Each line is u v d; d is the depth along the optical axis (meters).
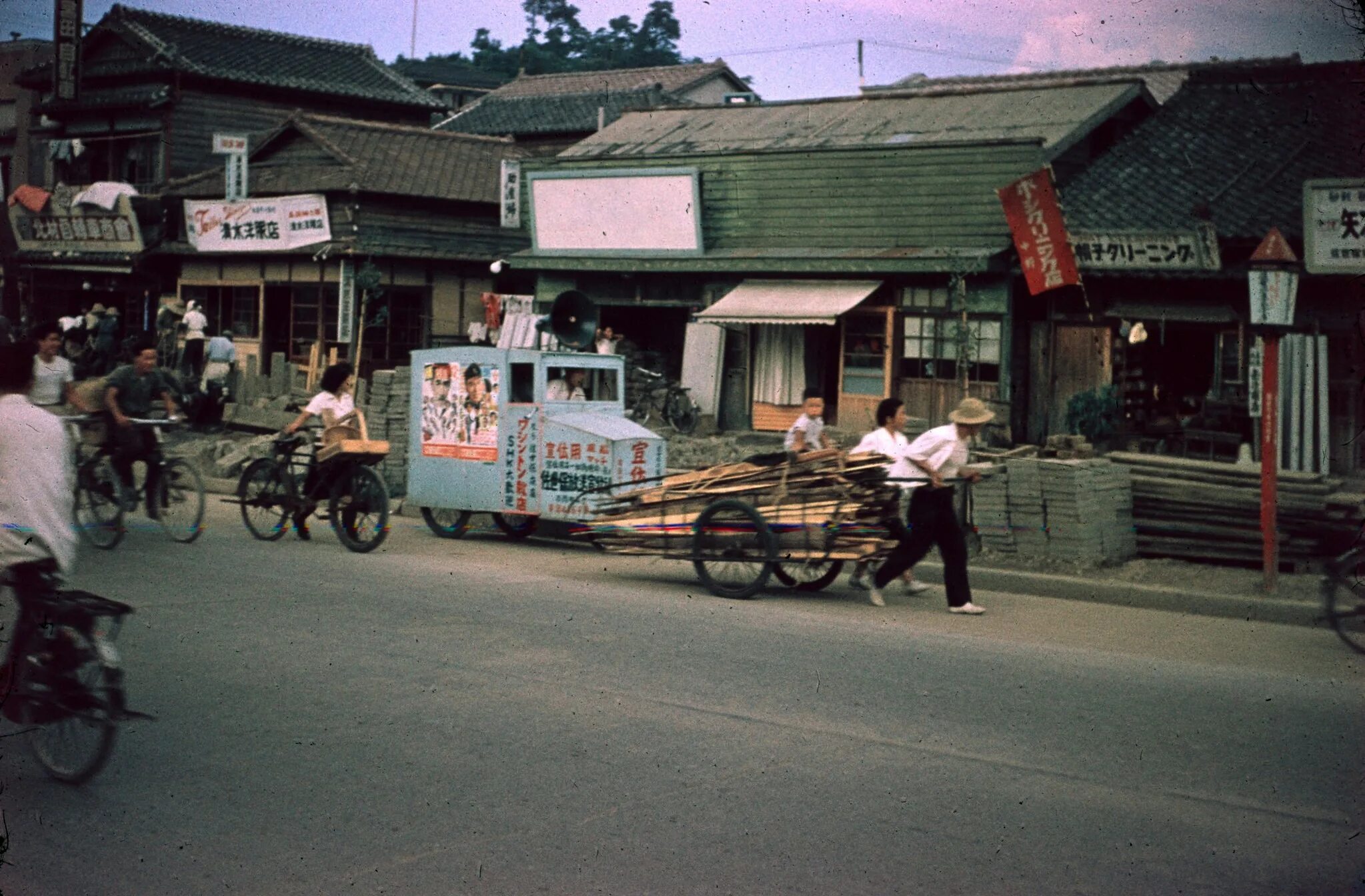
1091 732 6.90
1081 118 22.33
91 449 12.65
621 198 25.17
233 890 4.62
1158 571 11.84
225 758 6.17
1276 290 10.80
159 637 8.66
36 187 37.34
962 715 7.19
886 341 22.55
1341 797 5.86
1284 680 8.23
